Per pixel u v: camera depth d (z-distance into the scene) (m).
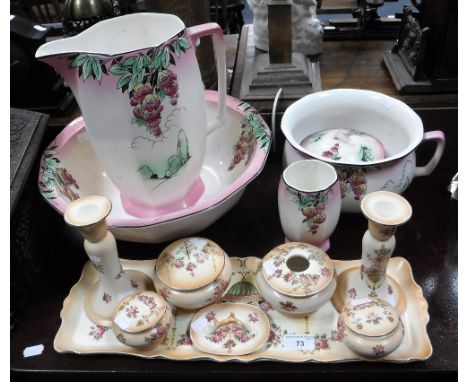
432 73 0.77
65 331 0.57
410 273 0.61
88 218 0.50
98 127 0.55
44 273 0.67
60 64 0.51
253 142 0.68
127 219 0.57
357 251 0.66
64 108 0.81
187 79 0.55
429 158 0.81
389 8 1.14
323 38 0.97
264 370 0.53
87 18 0.75
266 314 0.57
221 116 0.67
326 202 0.56
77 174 0.70
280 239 0.69
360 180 0.61
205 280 0.56
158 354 0.54
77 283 0.63
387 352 0.49
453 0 0.69
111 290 0.58
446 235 0.68
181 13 0.77
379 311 0.51
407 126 0.66
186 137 0.58
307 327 0.56
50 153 0.66
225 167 0.75
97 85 0.51
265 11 0.87
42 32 0.76
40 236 0.67
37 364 0.55
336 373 0.52
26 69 0.76
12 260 0.60
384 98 0.70
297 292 0.53
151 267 0.64
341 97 0.72
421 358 0.51
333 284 0.55
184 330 0.57
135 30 0.62
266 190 0.78
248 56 0.91
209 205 0.57
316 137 0.69
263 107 0.80
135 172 0.58
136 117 0.53
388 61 0.86
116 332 0.53
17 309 0.61
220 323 0.55
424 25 0.79
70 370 0.54
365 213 0.50
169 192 0.62
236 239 0.69
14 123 0.64
